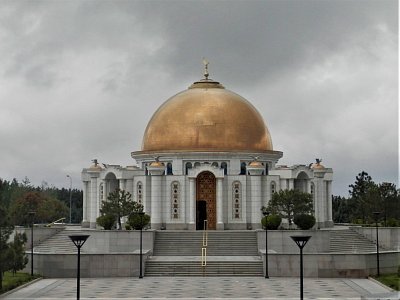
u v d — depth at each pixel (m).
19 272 68.94
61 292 57.28
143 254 68.75
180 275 68.06
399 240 84.81
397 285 58.66
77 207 191.88
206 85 99.19
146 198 89.62
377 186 122.31
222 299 53.22
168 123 93.94
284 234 77.31
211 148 91.50
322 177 95.19
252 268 68.62
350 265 66.62
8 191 161.50
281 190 85.50
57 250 80.00
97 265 67.38
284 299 53.22
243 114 94.62
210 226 89.88
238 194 89.06
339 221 144.50
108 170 93.38
